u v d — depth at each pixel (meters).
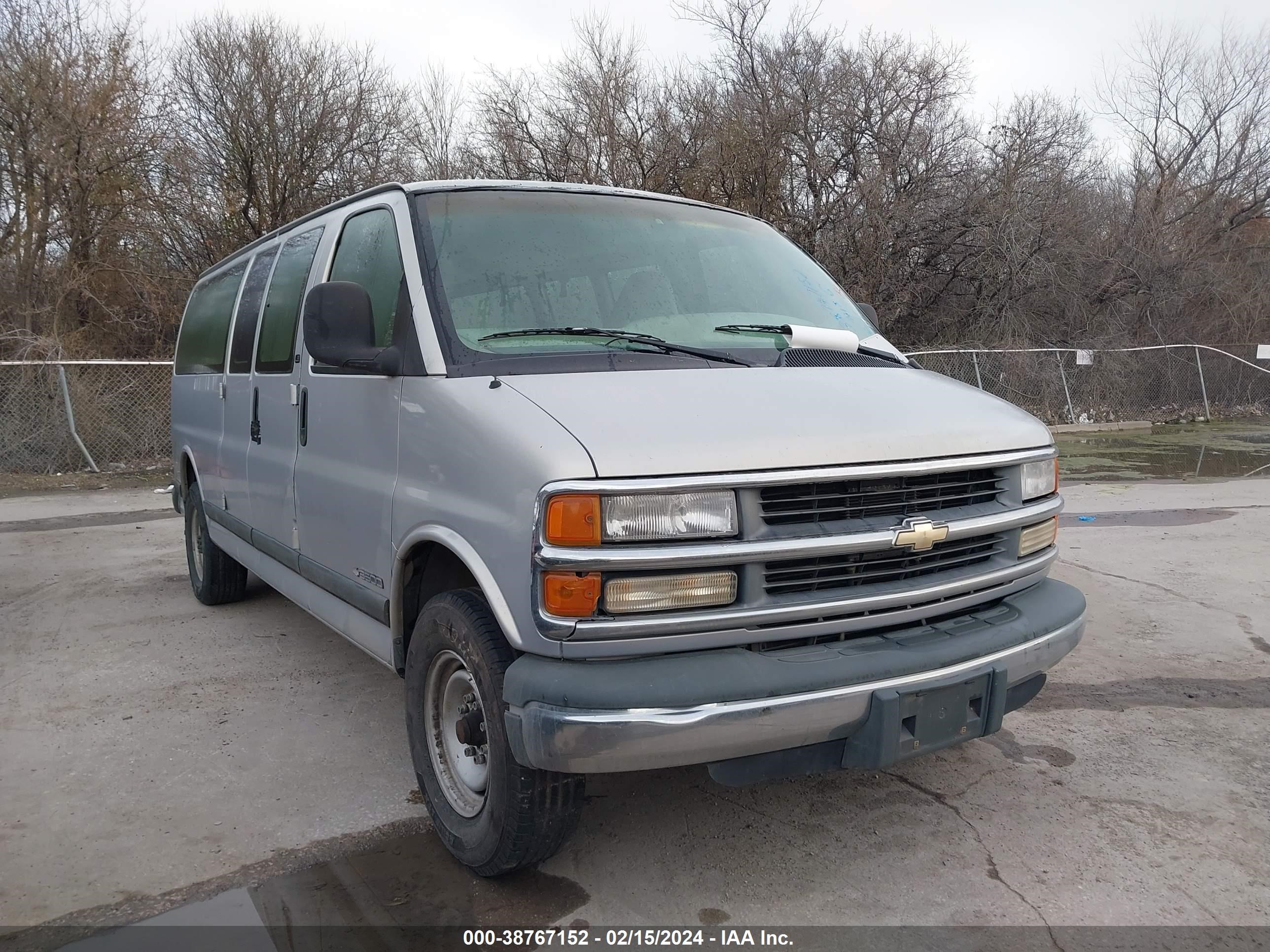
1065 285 20.80
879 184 19.38
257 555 4.90
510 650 2.70
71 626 5.71
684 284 3.64
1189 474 12.09
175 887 2.96
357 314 3.18
